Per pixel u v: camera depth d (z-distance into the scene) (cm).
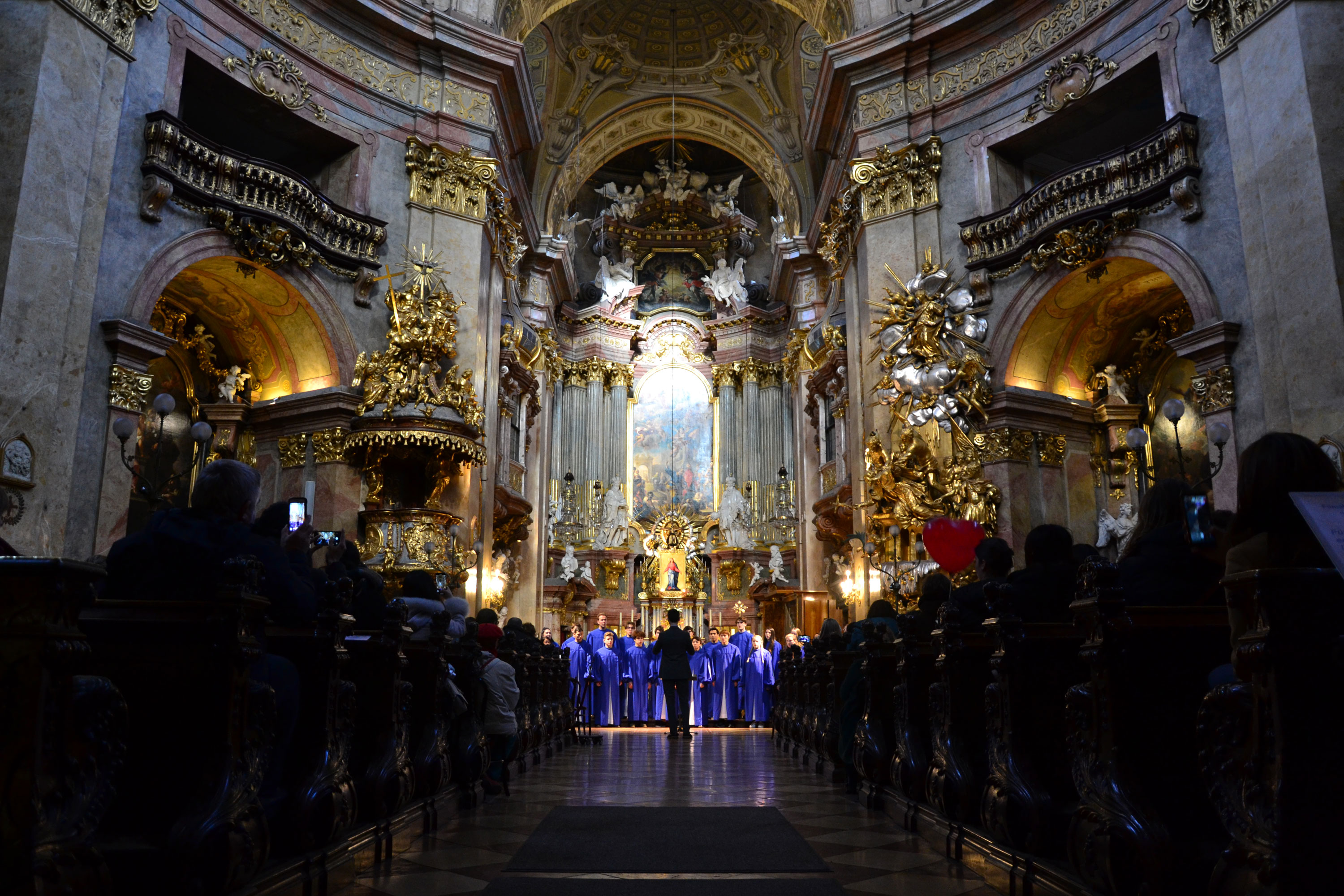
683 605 2403
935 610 577
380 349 1316
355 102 1356
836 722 750
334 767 362
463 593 1326
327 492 1244
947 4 1417
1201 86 1095
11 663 211
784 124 2258
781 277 2444
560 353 2533
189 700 276
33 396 872
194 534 328
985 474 1314
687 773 832
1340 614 213
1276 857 207
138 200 1041
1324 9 936
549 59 2105
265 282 1223
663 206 2728
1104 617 295
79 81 945
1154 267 1188
